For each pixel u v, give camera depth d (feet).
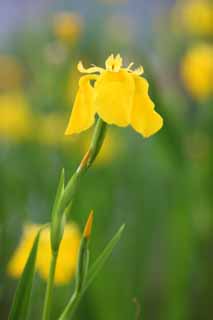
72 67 8.41
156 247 7.44
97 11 11.62
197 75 7.99
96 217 6.58
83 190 7.06
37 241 4.11
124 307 6.48
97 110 3.87
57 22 8.86
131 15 12.28
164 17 11.57
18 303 4.12
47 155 7.88
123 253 6.95
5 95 9.20
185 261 6.61
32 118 8.19
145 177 7.68
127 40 9.75
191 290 7.06
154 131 3.91
